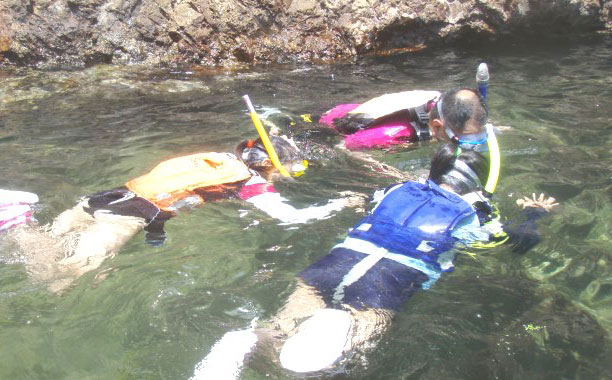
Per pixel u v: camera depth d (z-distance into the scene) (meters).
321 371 2.36
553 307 2.74
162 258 3.16
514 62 7.03
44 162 4.43
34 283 2.93
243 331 2.53
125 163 4.42
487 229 3.21
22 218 3.42
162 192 3.64
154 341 2.54
